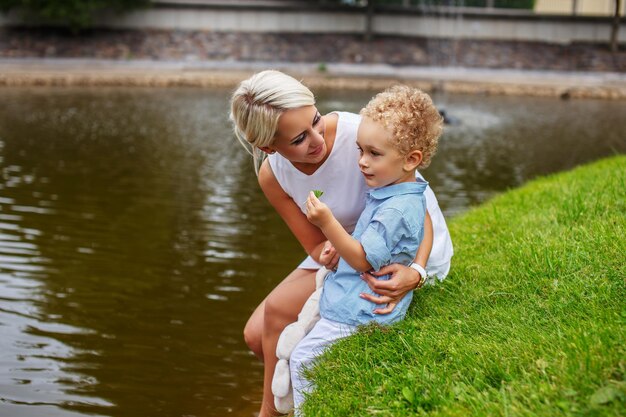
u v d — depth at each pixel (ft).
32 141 41.42
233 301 18.72
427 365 9.80
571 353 8.93
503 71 85.87
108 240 23.68
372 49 90.99
